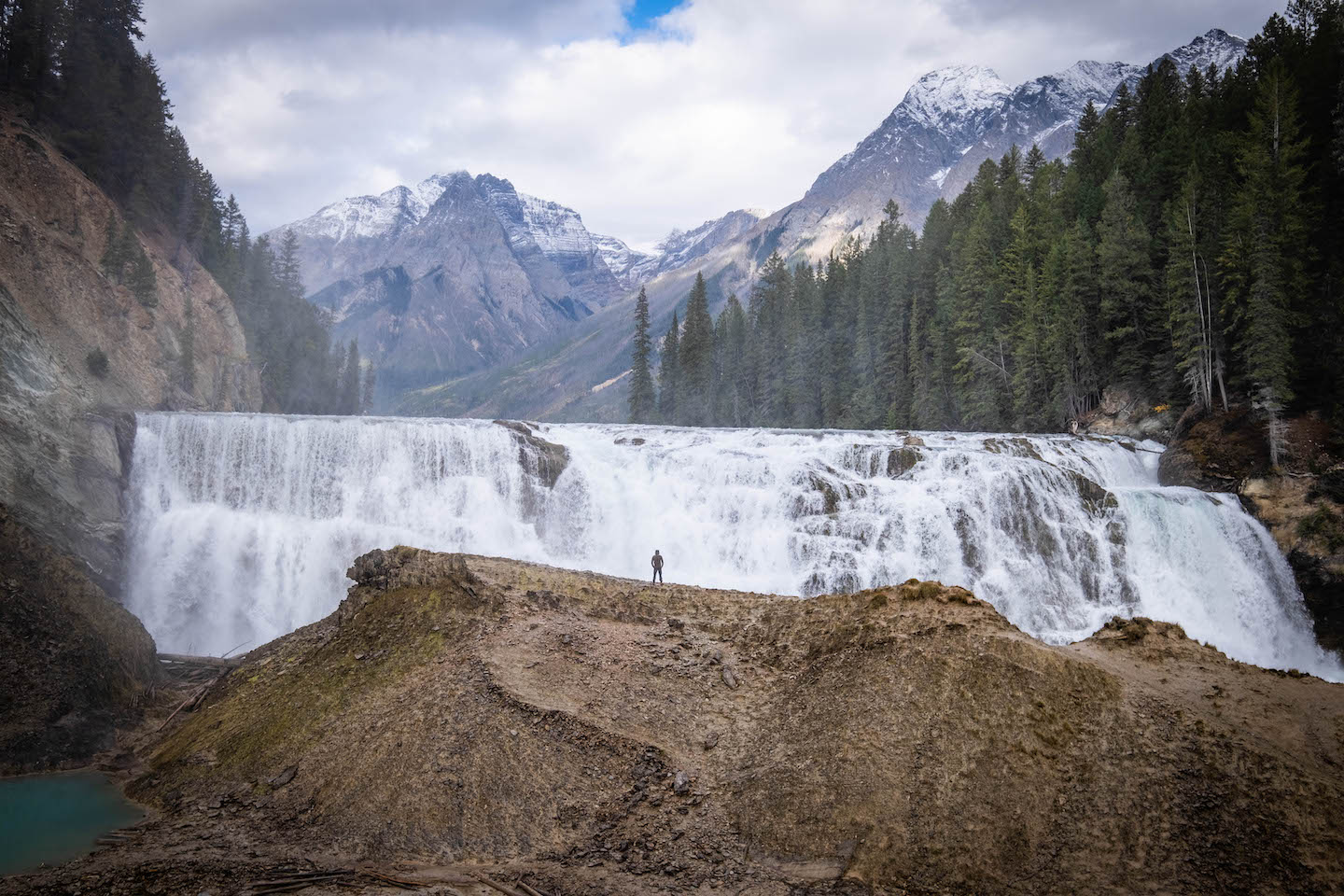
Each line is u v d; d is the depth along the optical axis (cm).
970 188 10669
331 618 2931
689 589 2841
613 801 1923
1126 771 1728
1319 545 4244
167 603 4325
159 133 9638
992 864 1638
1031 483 4531
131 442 4616
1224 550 4494
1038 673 1938
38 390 4209
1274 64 5975
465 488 4766
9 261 5628
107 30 9431
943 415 8456
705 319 11838
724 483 4769
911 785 1800
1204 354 5625
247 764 2255
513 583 2772
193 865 1783
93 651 2769
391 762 2066
